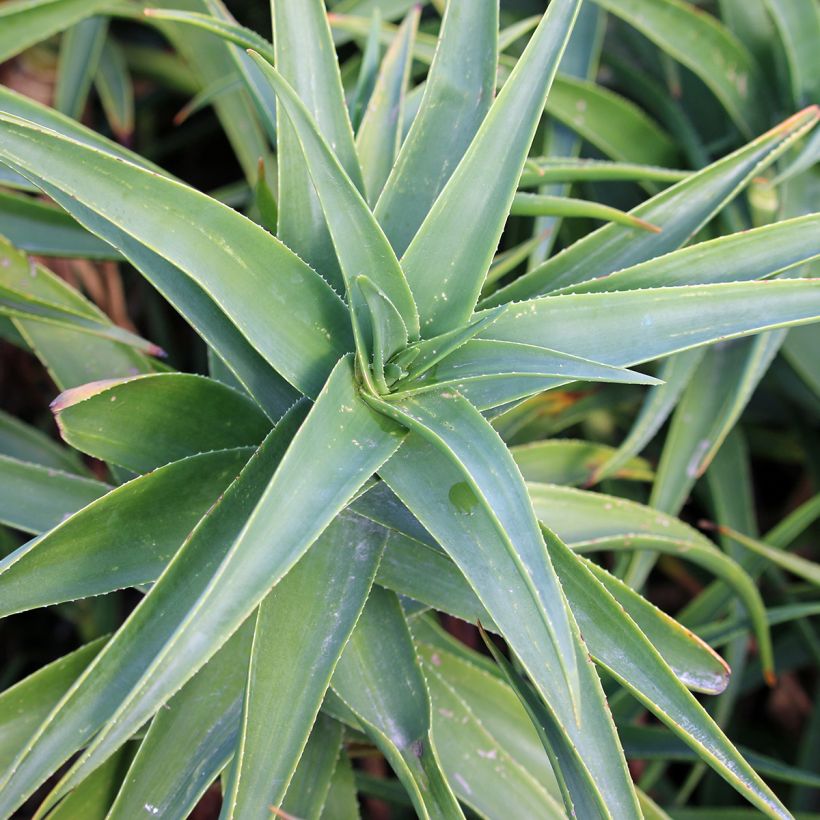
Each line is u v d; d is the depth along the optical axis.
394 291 0.86
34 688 0.93
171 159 1.59
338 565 0.88
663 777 1.22
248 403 0.92
